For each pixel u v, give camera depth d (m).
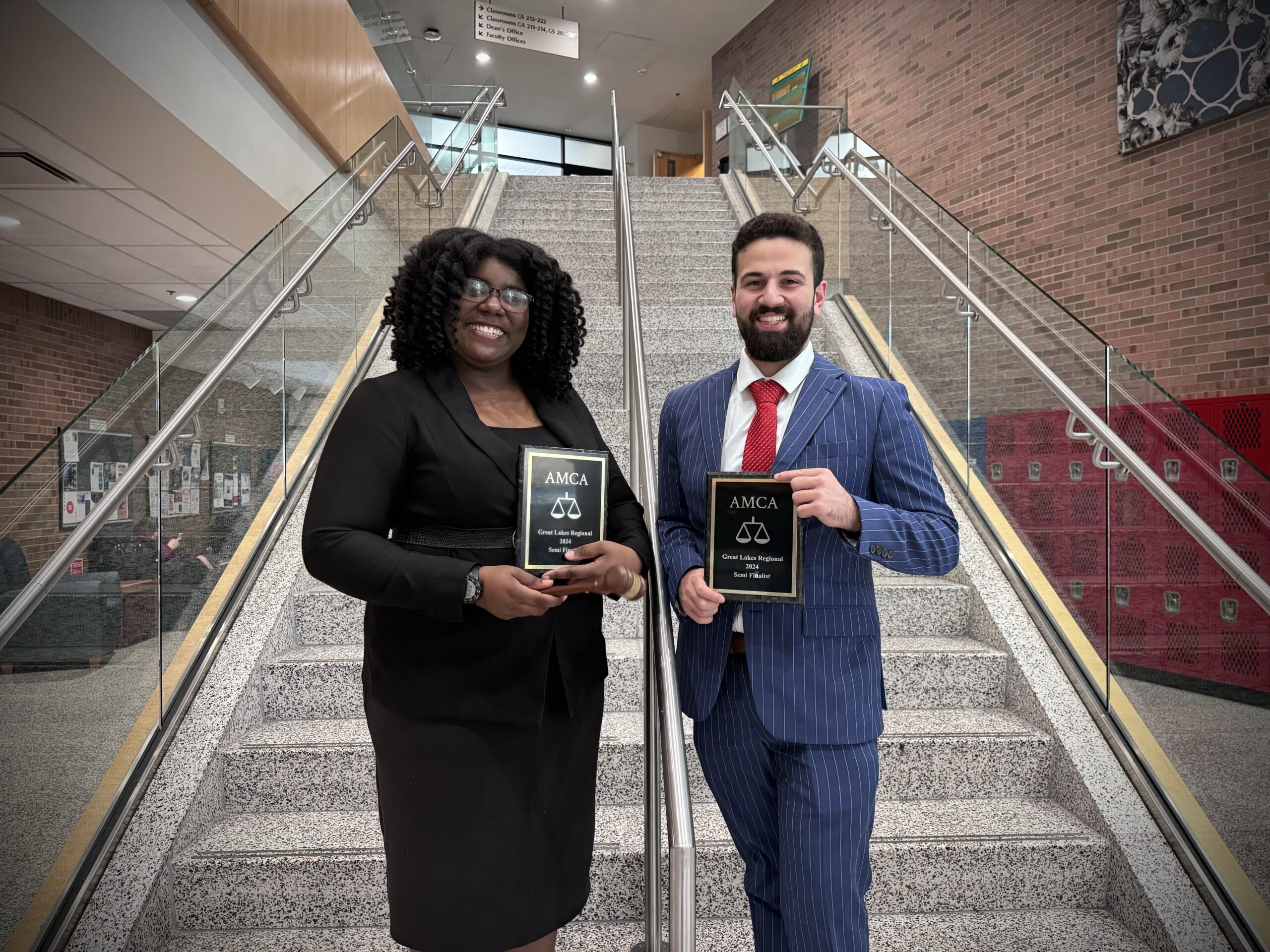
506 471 1.26
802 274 1.44
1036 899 1.97
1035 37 6.63
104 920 1.66
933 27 7.94
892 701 2.47
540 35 9.45
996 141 7.08
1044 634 2.52
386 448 1.24
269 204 5.28
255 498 2.74
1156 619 2.04
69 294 7.35
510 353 1.34
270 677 2.35
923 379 3.53
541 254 1.38
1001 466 2.88
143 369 2.05
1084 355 2.47
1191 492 2.01
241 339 2.53
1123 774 2.09
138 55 3.74
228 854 1.86
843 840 1.32
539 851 1.26
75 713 1.72
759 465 1.45
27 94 3.77
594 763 1.37
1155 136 5.40
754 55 11.56
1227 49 4.91
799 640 1.38
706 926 1.91
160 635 2.09
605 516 1.21
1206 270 5.13
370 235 4.12
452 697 1.23
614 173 5.50
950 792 2.21
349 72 6.89
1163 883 1.85
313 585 2.74
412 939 1.23
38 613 1.59
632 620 2.71
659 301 5.24
